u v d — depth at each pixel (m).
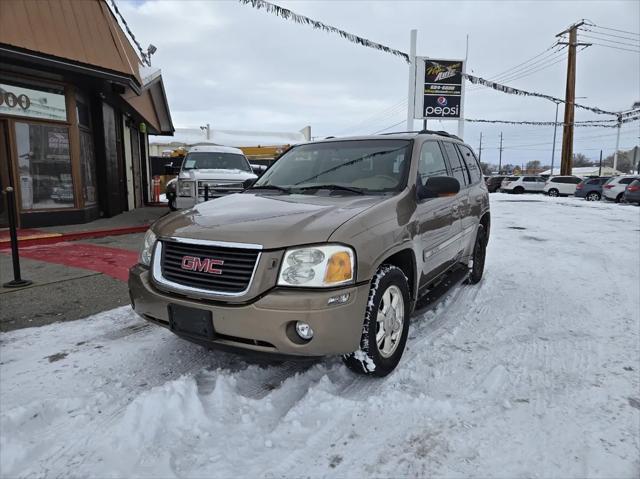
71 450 2.48
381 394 2.99
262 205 3.50
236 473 2.30
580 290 5.71
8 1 8.09
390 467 2.35
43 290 5.36
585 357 3.68
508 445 2.53
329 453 2.46
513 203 23.14
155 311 3.15
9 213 5.38
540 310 4.89
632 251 8.62
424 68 21.58
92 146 11.63
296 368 3.41
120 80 9.98
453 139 5.45
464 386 3.18
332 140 4.73
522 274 6.57
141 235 9.50
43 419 2.73
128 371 3.39
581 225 13.02
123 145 14.54
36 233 8.74
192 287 2.97
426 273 4.00
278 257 2.79
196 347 3.81
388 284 3.22
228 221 3.13
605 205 21.83
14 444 2.47
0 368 3.43
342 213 3.12
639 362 3.59
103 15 10.07
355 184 3.96
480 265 6.06
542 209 19.06
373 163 4.12
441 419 2.76
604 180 27.31
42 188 9.80
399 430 2.65
